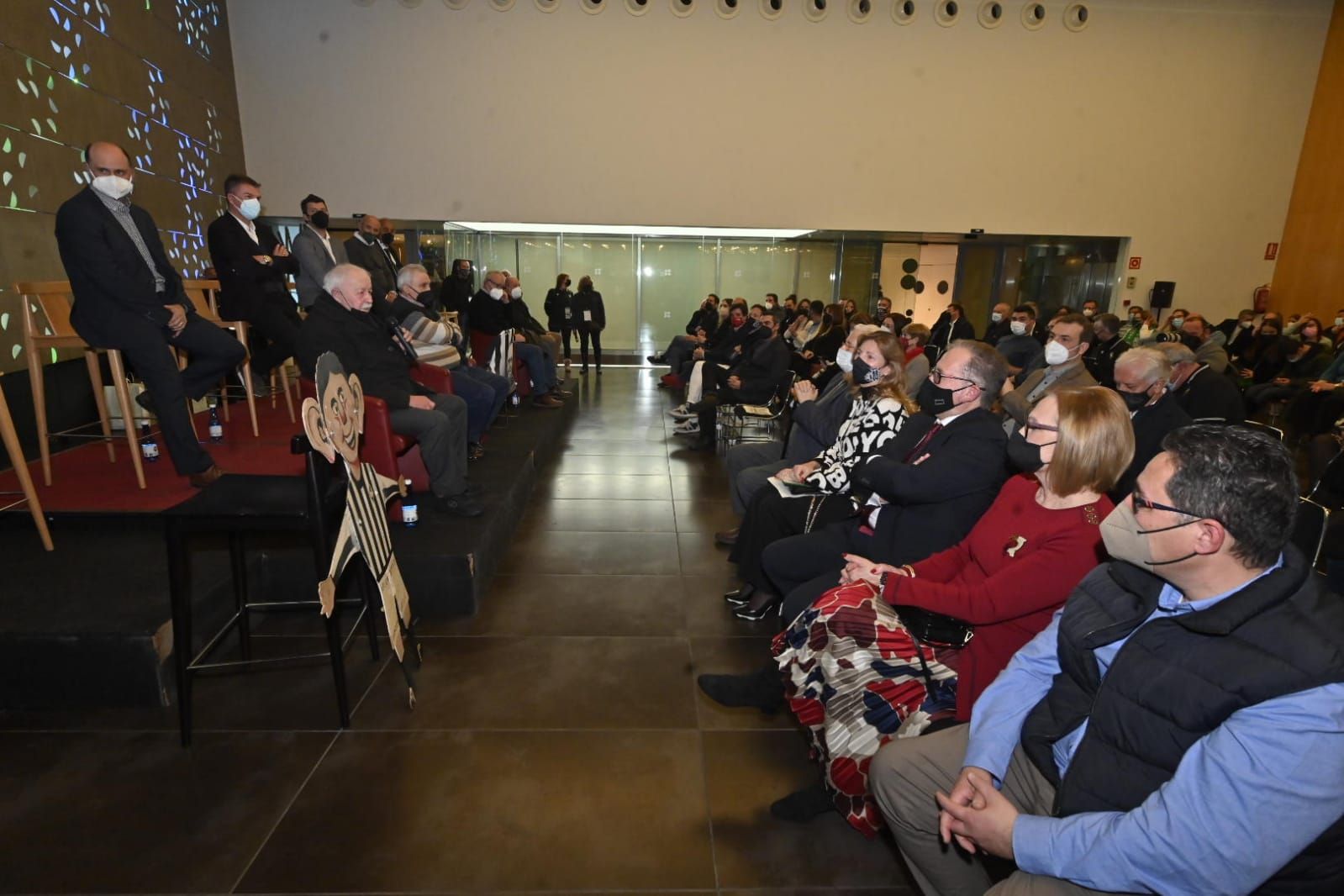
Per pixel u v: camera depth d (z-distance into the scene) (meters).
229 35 8.35
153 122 6.11
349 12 8.57
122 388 2.85
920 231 9.71
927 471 2.07
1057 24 9.19
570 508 4.18
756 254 11.19
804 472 2.88
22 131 4.16
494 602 2.92
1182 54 9.31
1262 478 0.92
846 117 9.35
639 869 1.62
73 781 1.82
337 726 2.08
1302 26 9.27
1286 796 0.88
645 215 9.43
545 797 1.83
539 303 11.35
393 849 1.64
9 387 3.81
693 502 4.33
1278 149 9.66
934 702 1.56
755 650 2.59
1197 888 0.95
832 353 6.98
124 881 1.53
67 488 2.94
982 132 9.46
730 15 9.02
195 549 2.61
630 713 2.20
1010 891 1.13
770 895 1.56
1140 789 1.06
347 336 3.05
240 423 4.33
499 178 9.17
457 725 2.11
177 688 2.01
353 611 2.75
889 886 1.60
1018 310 5.95
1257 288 10.05
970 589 1.61
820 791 1.76
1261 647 0.94
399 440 3.06
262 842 1.65
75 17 4.88
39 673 2.04
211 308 4.57
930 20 9.13
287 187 8.86
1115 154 9.59
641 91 9.13
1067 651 1.21
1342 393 5.68
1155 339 8.14
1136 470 2.79
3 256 3.88
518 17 8.84
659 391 8.89
